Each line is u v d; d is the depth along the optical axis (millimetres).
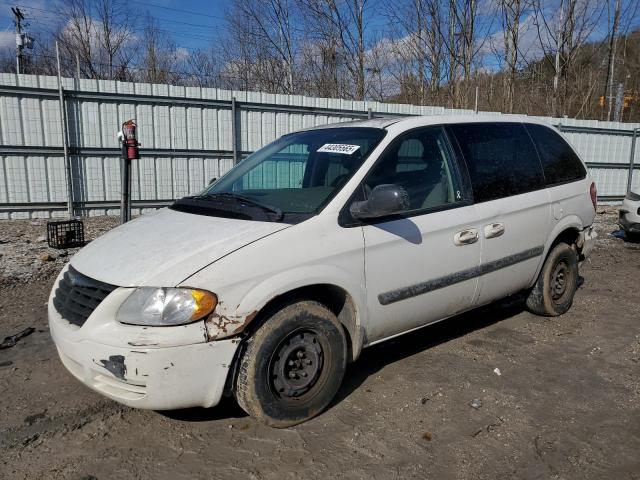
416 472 2762
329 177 3631
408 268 3555
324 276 3115
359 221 3332
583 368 4016
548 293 4949
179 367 2711
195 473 2740
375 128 3850
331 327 3189
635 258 8141
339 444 2996
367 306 3379
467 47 20031
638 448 2986
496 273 4207
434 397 3543
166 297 2709
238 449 2945
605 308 5496
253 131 11898
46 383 3686
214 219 3305
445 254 3770
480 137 4285
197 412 3330
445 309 3932
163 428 3148
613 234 10258
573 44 20203
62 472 2744
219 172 11711
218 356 2807
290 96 12094
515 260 4359
